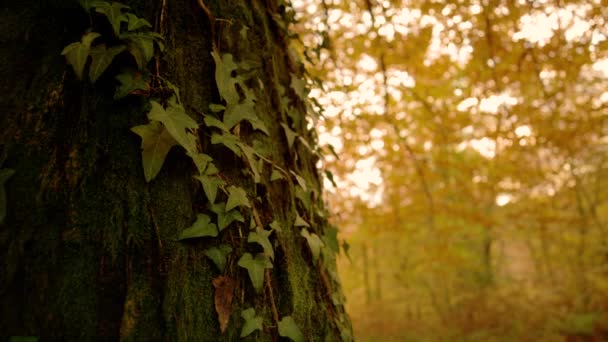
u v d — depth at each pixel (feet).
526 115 6.38
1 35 1.69
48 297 1.50
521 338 9.33
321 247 2.16
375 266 14.28
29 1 1.73
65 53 1.58
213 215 1.75
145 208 1.64
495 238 11.87
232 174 1.84
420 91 6.35
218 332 1.65
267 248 1.81
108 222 1.59
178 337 1.57
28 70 1.66
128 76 1.69
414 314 12.66
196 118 1.80
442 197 9.10
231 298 1.70
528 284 12.01
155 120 1.64
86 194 1.59
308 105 2.39
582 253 10.36
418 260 11.85
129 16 1.70
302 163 2.25
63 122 1.63
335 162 6.26
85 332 1.50
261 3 2.24
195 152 1.71
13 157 1.57
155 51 1.77
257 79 2.07
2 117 1.60
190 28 1.89
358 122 5.76
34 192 1.56
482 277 11.98
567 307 10.14
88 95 1.67
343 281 16.85
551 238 10.37
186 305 1.61
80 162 1.61
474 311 11.02
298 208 2.09
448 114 6.86
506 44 5.11
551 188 9.47
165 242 1.64
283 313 1.84
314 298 2.00
